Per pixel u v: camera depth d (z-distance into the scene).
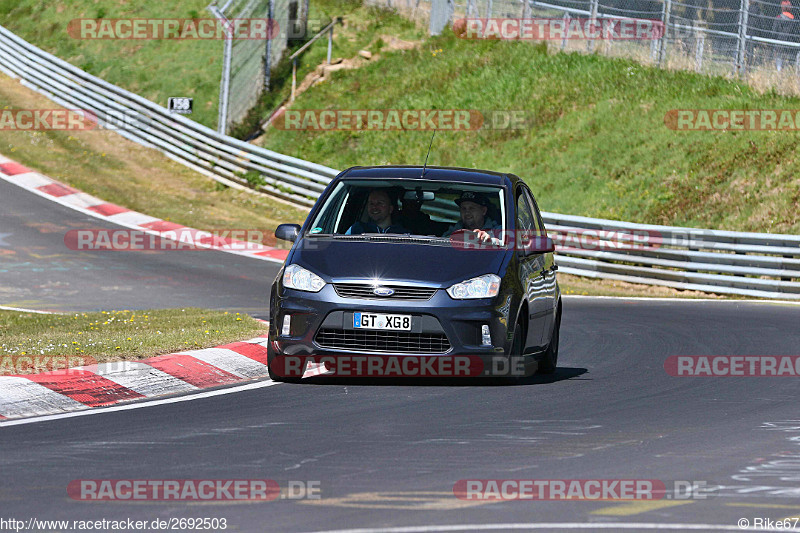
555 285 37.91
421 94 112.81
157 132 111.25
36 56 125.50
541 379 34.91
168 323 44.41
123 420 26.52
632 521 17.91
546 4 117.62
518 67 113.50
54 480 20.28
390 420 26.80
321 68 120.31
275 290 32.19
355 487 19.95
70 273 68.12
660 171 90.69
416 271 31.16
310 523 17.45
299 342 31.11
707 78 101.62
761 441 25.17
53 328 45.03
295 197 97.88
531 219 36.78
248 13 126.19
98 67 129.12
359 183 34.91
